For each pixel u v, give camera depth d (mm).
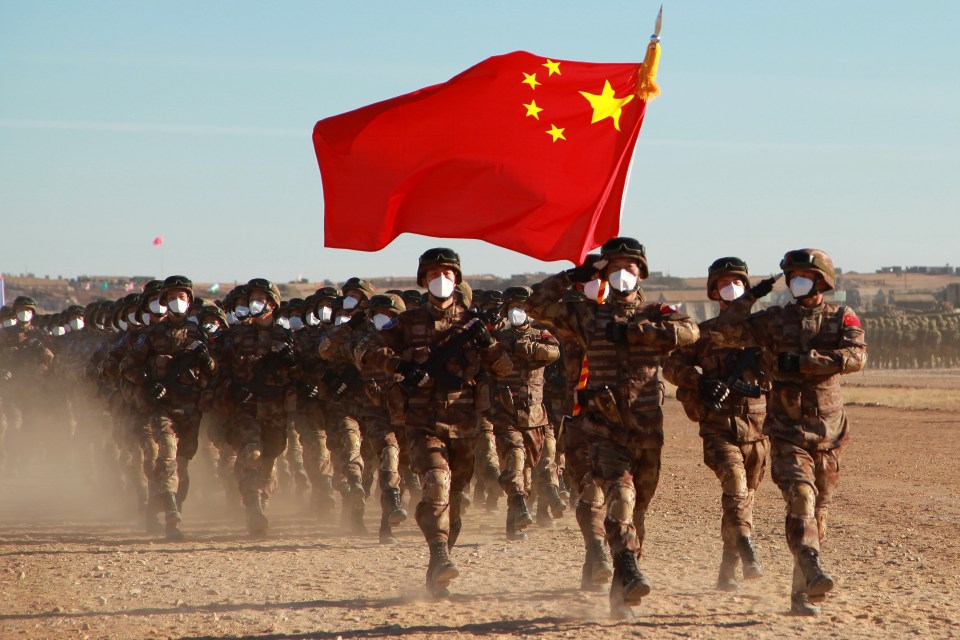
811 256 12219
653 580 14062
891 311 191500
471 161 14141
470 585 13828
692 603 12477
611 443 11914
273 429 19516
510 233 14148
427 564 15508
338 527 19969
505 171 14117
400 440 17859
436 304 13172
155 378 19109
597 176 14117
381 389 17484
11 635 11250
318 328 21047
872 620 11500
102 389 25000
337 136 14102
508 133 14102
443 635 10930
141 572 15062
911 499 21844
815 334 12242
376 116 14031
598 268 12211
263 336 19438
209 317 23156
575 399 12289
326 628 11375
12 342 31156
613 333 11844
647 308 12133
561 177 14117
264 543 17922
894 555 15680
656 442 11883
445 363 12961
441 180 14211
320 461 20609
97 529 20078
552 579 14219
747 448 13680
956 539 17047
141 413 19281
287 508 23094
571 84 14117
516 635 10883
